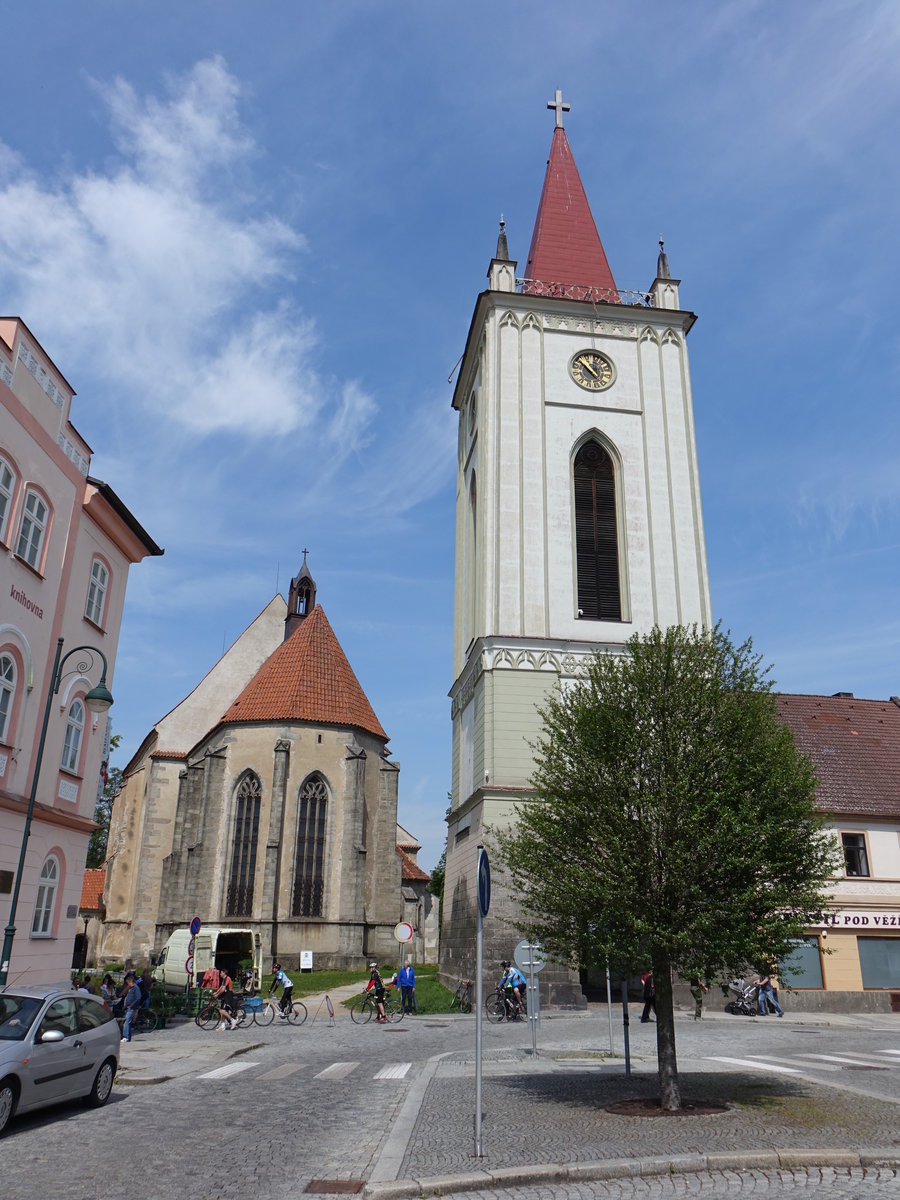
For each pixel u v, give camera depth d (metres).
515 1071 18.23
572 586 38.00
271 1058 21.45
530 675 35.97
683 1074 17.09
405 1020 30.38
